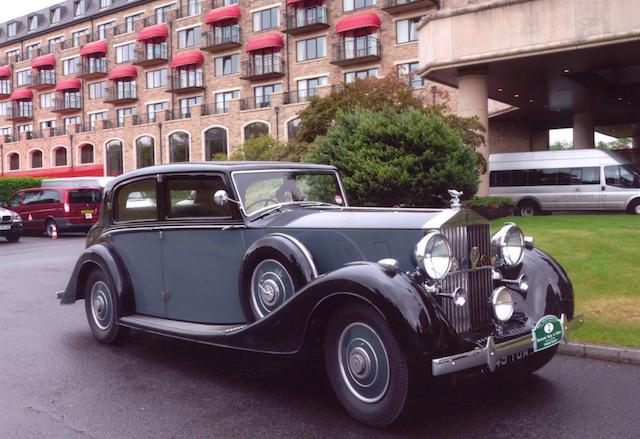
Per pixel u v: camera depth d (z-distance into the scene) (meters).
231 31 42.78
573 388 4.28
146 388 4.50
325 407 4.03
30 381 4.71
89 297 5.98
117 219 5.66
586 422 3.64
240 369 4.98
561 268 4.49
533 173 23.64
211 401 4.19
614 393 4.14
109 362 5.24
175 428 3.70
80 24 53.56
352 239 4.10
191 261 4.94
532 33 19.33
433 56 21.30
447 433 3.52
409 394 3.39
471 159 14.66
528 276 4.37
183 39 45.94
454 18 20.66
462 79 21.52
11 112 59.72
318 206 5.02
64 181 22.69
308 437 3.51
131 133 46.56
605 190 22.08
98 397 4.31
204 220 4.79
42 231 21.73
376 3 36.19
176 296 5.10
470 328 3.96
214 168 4.70
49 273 11.53
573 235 11.35
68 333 6.43
